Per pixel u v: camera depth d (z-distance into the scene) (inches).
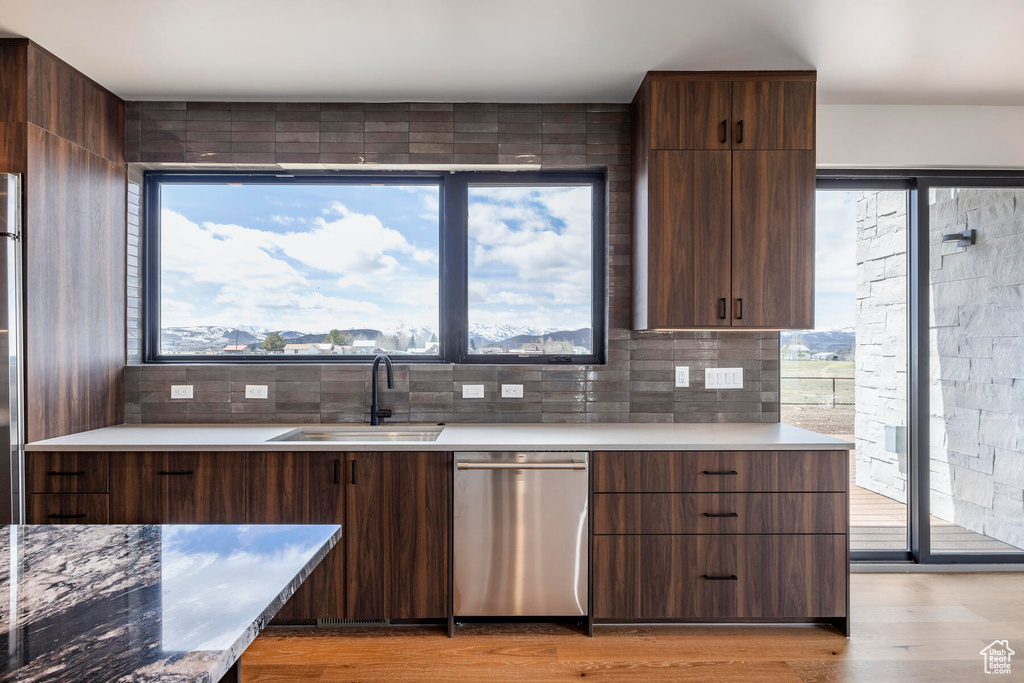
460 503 93.9
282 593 36.7
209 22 86.9
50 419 96.3
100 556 42.8
